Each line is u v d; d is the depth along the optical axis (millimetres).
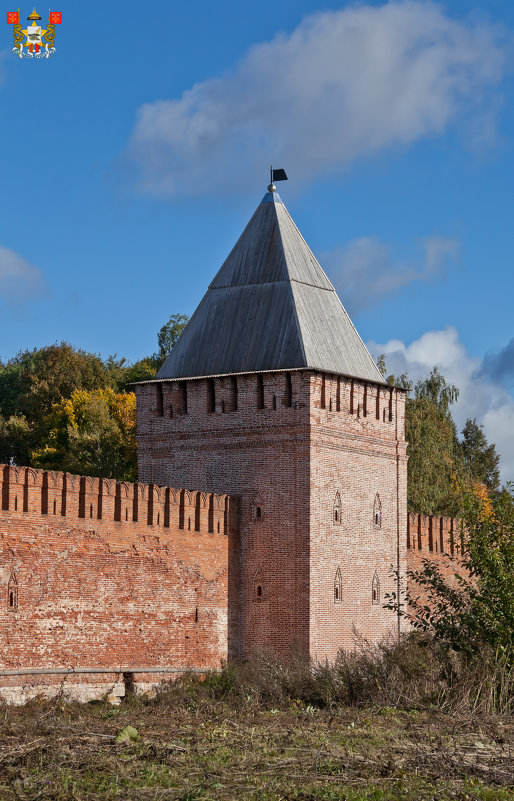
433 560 53844
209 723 27984
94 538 39156
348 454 47219
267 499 45688
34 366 108688
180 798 19828
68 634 37875
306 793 20547
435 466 78250
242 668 42125
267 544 45531
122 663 39938
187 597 43000
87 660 38562
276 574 45219
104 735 25328
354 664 36312
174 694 39094
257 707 33906
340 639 45938
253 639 45312
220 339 48562
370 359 50188
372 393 49031
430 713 30359
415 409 78688
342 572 46375
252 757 23156
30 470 36906
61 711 33031
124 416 88438
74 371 103125
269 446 45875
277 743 25406
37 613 36844
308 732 27000
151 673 40969
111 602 39656
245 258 49875
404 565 50031
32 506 36938
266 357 47000
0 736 25203
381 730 27703
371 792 20797
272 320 47781
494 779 22266
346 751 24000
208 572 44125
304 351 46375
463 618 34625
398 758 23422
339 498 46531
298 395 45531
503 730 27828
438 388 85250
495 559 34625
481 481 106062
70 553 38188
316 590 44938
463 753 23891
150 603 41312
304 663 39031
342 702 34125
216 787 20547
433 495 76438
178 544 42719
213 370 48000
